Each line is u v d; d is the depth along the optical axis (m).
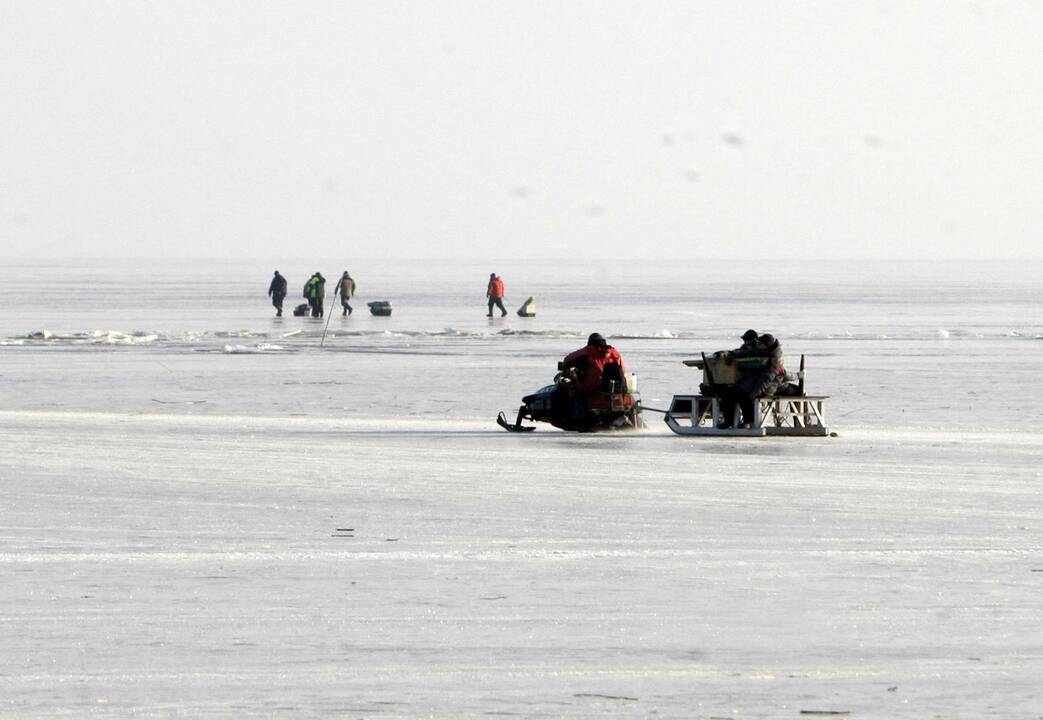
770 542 47.94
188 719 29.17
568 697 30.72
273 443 77.50
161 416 93.94
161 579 41.91
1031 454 73.56
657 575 42.62
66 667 32.81
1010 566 43.97
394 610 38.22
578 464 68.81
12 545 47.06
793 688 31.34
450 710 29.83
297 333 193.50
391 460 70.06
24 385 118.25
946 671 32.62
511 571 43.19
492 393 112.12
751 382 82.88
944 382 122.56
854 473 65.75
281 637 35.47
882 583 41.53
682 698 30.64
